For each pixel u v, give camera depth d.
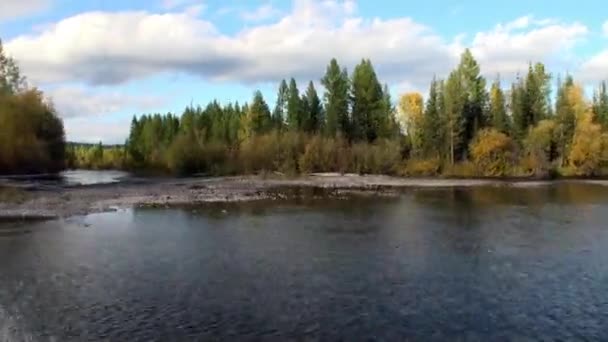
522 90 99.06
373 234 27.98
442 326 14.05
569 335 13.45
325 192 54.50
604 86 105.25
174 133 136.00
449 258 22.17
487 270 20.09
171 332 13.57
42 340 12.98
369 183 69.25
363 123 99.19
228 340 13.05
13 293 16.83
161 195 48.56
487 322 14.38
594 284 18.14
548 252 23.38
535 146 86.56
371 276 19.14
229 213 36.56
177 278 18.75
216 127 119.38
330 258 22.09
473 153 87.12
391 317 14.74
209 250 23.66
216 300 16.20
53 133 84.69
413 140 97.19
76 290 17.20
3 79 80.56
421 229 29.67
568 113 91.75
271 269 20.09
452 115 90.00
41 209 37.03
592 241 25.92
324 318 14.62
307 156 85.25
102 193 49.78
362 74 99.25
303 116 104.00
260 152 87.44
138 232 28.34
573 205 41.88
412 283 18.23
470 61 98.56
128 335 13.34
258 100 107.25
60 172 88.88
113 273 19.38
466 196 50.31
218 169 91.06
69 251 23.23
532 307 15.66
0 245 24.41
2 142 71.69
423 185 65.94
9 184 59.97
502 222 32.34
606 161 86.00
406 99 108.06
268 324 14.15
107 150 164.00
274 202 44.00
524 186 64.31
